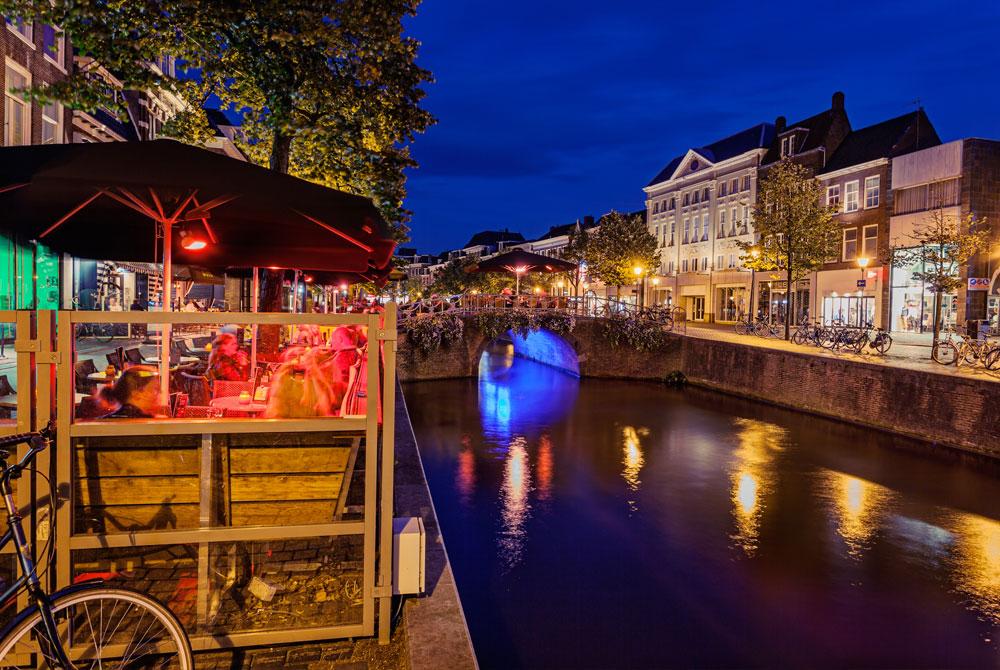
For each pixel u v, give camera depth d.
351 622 3.58
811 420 19.72
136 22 7.55
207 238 5.68
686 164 50.38
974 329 23.20
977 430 14.66
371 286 19.91
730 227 45.28
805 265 28.41
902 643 7.87
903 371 16.75
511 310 28.59
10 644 2.53
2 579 3.19
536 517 12.15
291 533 3.34
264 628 3.48
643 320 29.23
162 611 2.78
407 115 9.42
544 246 72.75
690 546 10.74
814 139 38.31
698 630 8.13
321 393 3.46
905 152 31.91
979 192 27.52
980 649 7.72
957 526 11.37
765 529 11.40
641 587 9.29
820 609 8.64
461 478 14.54
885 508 12.27
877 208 32.44
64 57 16.05
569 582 9.45
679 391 26.08
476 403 23.17
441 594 4.02
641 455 16.30
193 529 3.25
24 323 3.03
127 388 3.33
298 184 4.21
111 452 3.17
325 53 8.49
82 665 3.14
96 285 18.77
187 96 9.00
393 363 3.42
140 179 3.78
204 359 5.65
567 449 16.98
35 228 5.09
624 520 11.92
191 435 3.24
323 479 3.41
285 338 7.26
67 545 3.09
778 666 7.39
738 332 33.09
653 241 44.69
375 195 11.46
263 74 8.55
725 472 14.79
